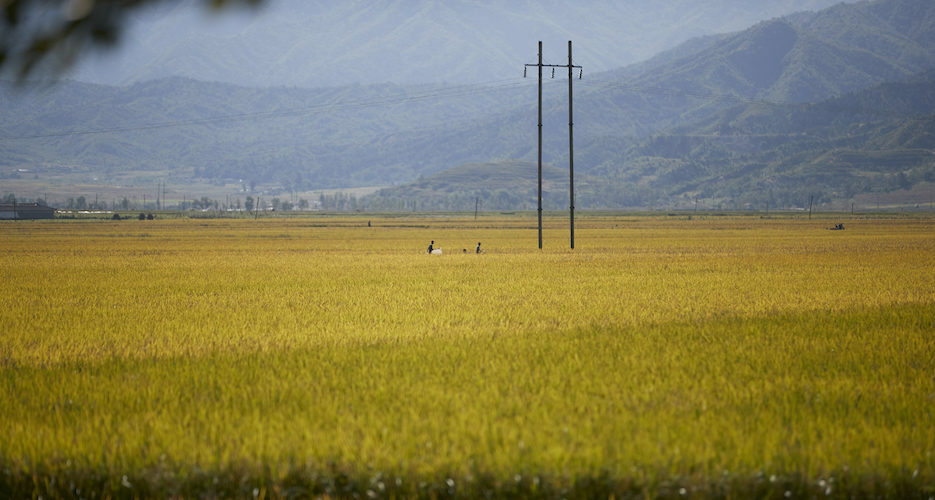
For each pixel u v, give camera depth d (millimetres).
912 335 67000
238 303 99750
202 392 45188
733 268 160750
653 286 120500
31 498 31062
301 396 43375
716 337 66688
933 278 133875
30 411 40844
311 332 72000
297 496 29969
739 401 41656
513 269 160125
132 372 52281
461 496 29781
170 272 159875
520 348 60500
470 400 41688
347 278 140750
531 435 34281
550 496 29422
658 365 52688
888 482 30172
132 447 33406
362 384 46500
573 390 44531
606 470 30062
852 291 111188
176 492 30422
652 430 35406
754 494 29812
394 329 73625
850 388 44969
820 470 30859
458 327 74625
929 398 42219
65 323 80438
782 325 74625
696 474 30156
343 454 32062
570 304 95125
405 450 32469
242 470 30984
